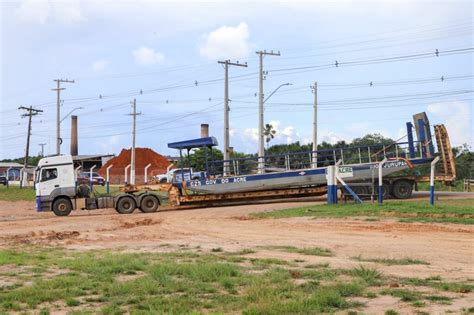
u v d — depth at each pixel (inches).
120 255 568.7
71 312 325.1
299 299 343.3
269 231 811.4
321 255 564.7
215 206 1391.5
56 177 1311.5
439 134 1342.3
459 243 625.6
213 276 432.5
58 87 2588.6
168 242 714.8
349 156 1428.4
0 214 1423.5
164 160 3366.1
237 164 1439.5
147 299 356.8
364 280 414.3
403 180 1305.4
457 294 371.6
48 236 831.7
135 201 1325.0
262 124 1850.4
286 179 1389.0
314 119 2169.0
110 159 3523.6
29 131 2893.7
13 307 341.4
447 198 1242.0
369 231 751.1
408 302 348.5
